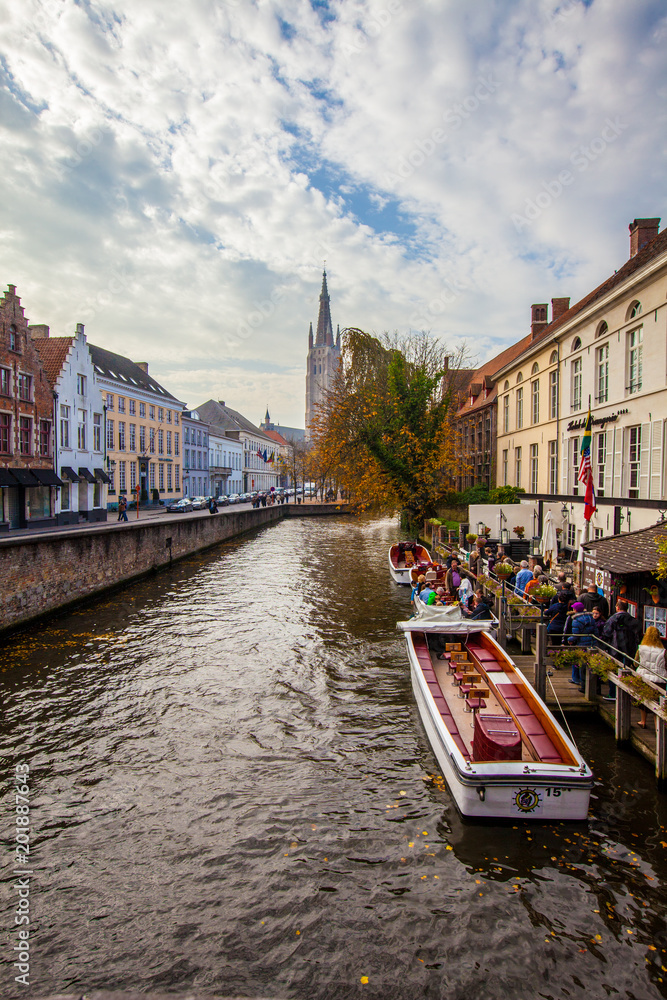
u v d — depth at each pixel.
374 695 10.30
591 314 17.28
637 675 7.75
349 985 4.54
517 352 31.44
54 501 27.86
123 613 16.16
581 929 5.05
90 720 9.26
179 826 6.56
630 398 14.99
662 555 8.83
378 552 30.36
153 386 49.09
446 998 4.42
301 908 5.33
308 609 16.75
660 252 13.14
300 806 6.91
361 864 5.89
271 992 4.48
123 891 5.57
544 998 4.42
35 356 26.14
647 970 4.64
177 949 4.91
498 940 4.93
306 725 9.11
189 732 8.88
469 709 8.34
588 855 5.95
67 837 6.38
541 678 9.10
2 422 24.02
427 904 5.34
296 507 59.47
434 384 25.58
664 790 6.98
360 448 27.62
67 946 4.96
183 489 55.66
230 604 17.41
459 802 6.54
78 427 30.78
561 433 20.30
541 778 6.26
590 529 17.50
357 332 31.19
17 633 13.77
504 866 5.81
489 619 11.78
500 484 28.66
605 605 10.23
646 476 14.26
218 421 81.56
